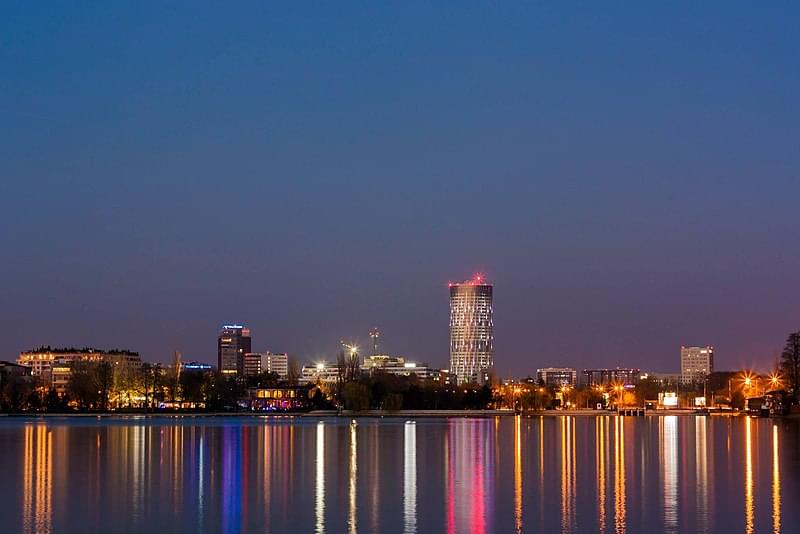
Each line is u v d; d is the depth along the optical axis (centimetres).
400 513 10075
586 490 11731
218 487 12244
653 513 9950
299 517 9881
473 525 9362
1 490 12012
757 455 16350
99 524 9575
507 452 17650
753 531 8981
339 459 16212
